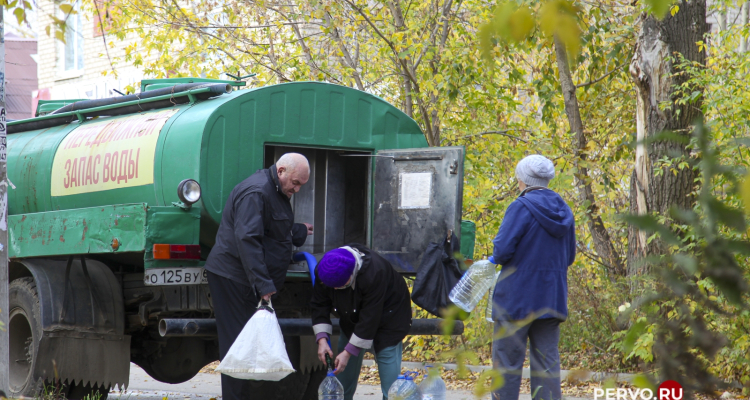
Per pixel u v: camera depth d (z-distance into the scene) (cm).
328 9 2125
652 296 260
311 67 2261
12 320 1368
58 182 1404
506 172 2108
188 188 1134
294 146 1287
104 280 1331
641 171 1714
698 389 260
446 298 1183
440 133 2197
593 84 2064
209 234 1209
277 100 1259
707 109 1541
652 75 1691
